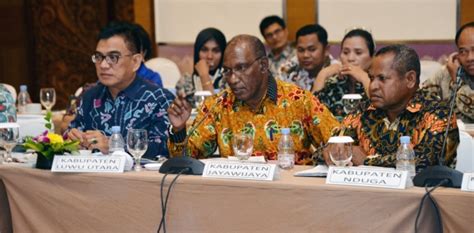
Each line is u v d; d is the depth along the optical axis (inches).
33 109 313.3
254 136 188.2
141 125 206.1
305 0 423.2
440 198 130.3
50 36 486.0
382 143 166.9
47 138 170.1
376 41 415.8
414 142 161.3
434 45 408.5
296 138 187.9
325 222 140.9
